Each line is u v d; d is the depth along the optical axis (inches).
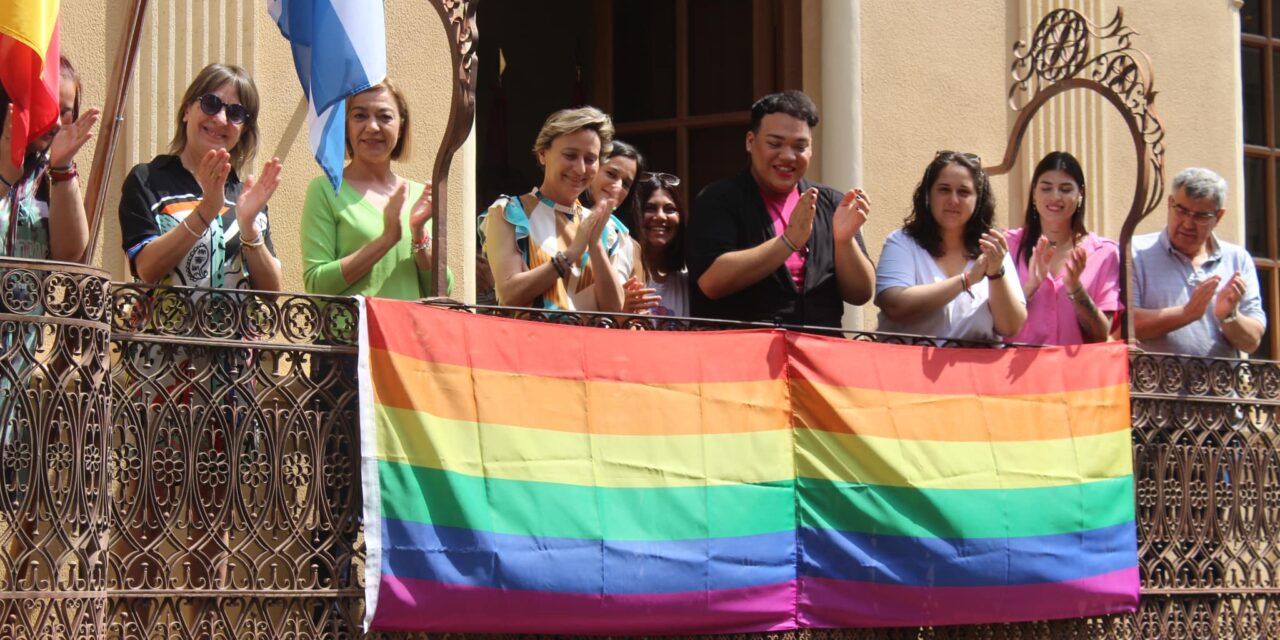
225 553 219.6
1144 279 312.3
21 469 204.2
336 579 224.7
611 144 269.4
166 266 225.6
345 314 228.7
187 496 218.4
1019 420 267.3
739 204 268.5
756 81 361.4
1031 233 300.0
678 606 238.2
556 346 237.6
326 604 223.6
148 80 277.1
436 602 224.2
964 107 361.1
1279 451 299.1
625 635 235.5
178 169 239.5
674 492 240.2
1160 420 286.7
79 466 206.2
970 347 267.3
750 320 263.9
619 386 239.9
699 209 269.6
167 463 218.1
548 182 260.7
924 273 278.2
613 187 273.1
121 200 236.5
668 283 288.5
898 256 279.3
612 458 237.5
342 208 252.5
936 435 259.8
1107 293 298.4
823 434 251.9
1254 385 297.9
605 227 266.4
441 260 237.5
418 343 229.1
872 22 351.9
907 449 256.8
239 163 245.0
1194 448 289.7
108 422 210.7
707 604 240.1
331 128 235.1
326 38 234.1
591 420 237.3
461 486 227.6
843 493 251.3
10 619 201.3
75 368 207.3
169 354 219.6
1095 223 367.6
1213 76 392.5
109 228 272.7
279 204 289.7
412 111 305.0
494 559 227.9
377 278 250.7
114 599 213.2
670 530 239.0
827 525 249.8
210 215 225.0
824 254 269.4
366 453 223.3
